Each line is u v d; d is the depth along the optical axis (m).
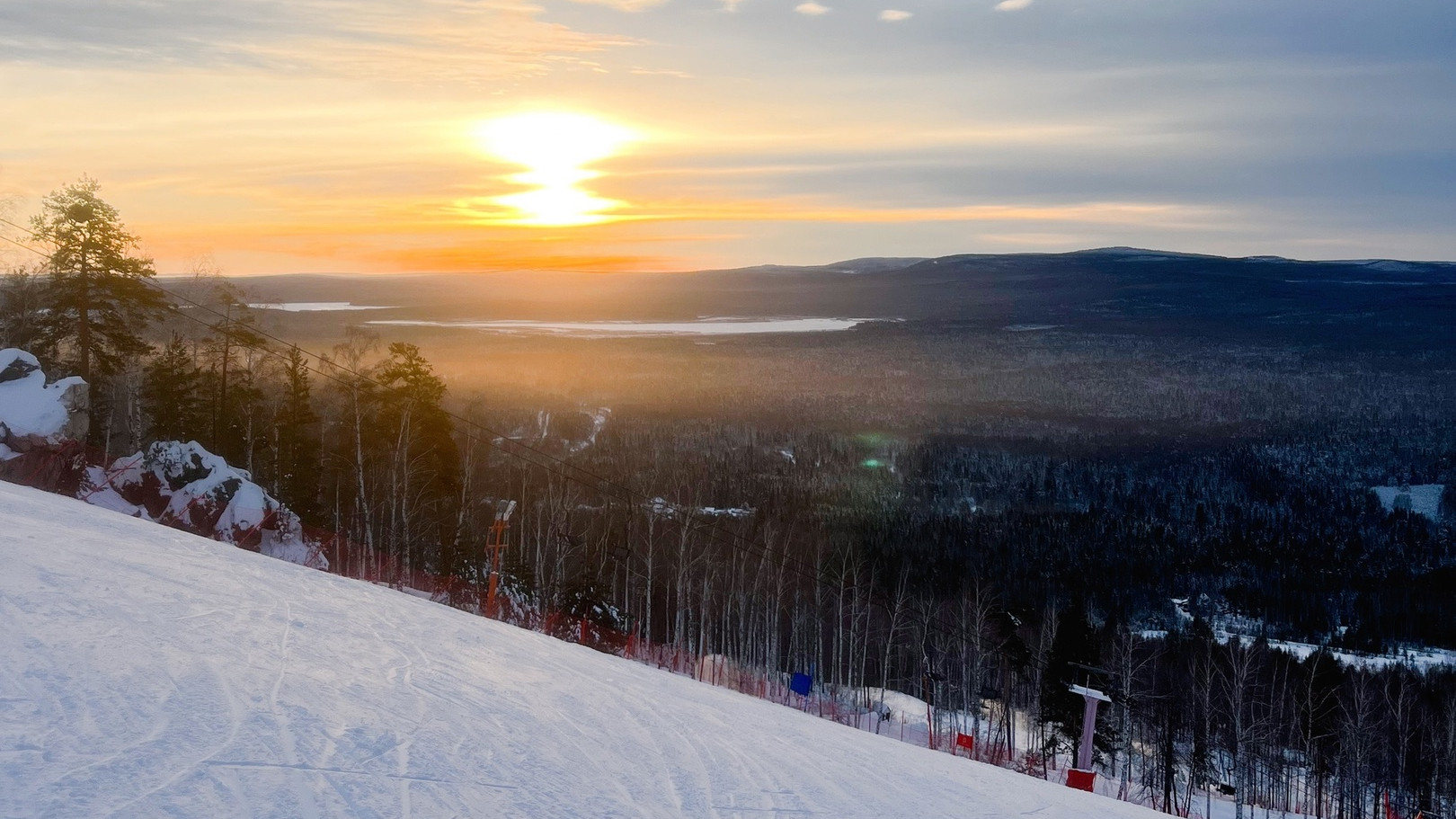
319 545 49.97
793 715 23.28
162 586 16.25
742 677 67.38
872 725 67.81
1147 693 65.25
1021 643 73.06
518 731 12.41
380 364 65.50
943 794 15.09
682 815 10.44
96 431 53.12
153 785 7.73
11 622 11.52
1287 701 75.19
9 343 54.75
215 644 12.92
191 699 10.22
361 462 59.88
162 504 42.53
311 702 11.20
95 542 19.34
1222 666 76.69
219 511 42.66
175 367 57.75
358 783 8.87
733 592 80.94
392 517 56.25
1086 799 18.38
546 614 59.97
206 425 61.06
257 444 62.88
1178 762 69.19
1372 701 70.38
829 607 89.69
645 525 86.25
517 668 17.86
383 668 14.36
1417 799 69.12
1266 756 71.00
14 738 8.11
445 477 66.25
